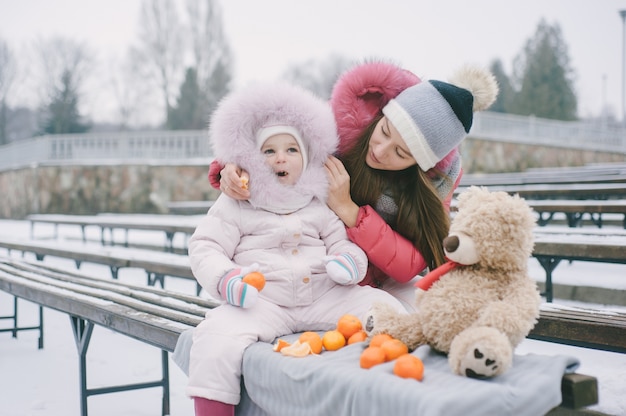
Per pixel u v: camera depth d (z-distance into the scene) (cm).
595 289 418
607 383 216
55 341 402
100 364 342
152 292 297
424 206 212
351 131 219
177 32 3444
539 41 3766
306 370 142
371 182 216
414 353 146
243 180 189
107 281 340
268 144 198
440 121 197
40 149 1606
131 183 1462
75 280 346
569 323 195
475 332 128
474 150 1609
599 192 535
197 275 186
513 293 143
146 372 325
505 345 124
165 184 1446
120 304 256
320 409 137
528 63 3775
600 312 210
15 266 429
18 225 1438
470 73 210
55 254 552
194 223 634
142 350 372
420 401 113
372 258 204
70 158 1584
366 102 223
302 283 190
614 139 2147
